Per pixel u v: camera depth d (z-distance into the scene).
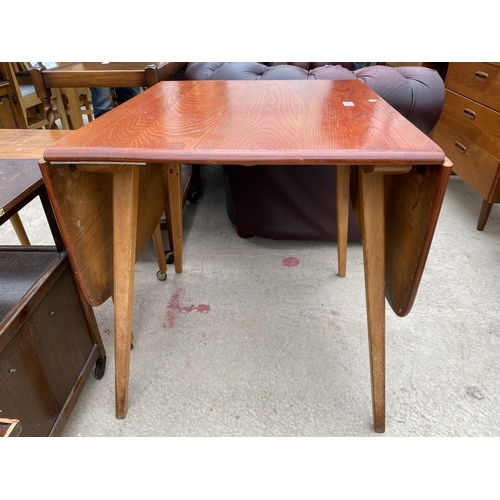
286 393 0.96
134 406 0.93
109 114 0.80
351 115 0.78
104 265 0.83
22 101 2.48
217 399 0.95
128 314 0.82
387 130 0.68
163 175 1.18
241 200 1.49
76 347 0.90
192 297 1.30
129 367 0.96
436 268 1.42
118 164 0.63
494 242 1.59
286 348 1.09
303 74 1.23
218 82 1.15
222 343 1.11
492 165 1.51
